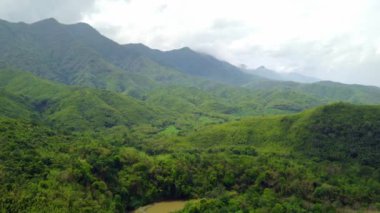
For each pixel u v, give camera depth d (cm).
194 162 18450
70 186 12525
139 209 14962
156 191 16025
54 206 11012
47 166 13388
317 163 19362
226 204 14275
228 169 18012
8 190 11125
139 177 15938
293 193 16112
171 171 17075
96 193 13238
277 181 16862
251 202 14500
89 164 14650
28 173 12369
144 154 19788
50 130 19750
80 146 16838
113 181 14988
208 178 17338
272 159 19425
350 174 17962
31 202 10862
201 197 16262
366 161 19138
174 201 16188
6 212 10375
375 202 15600
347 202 15488
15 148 14100
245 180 17412
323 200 15550
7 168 12050
